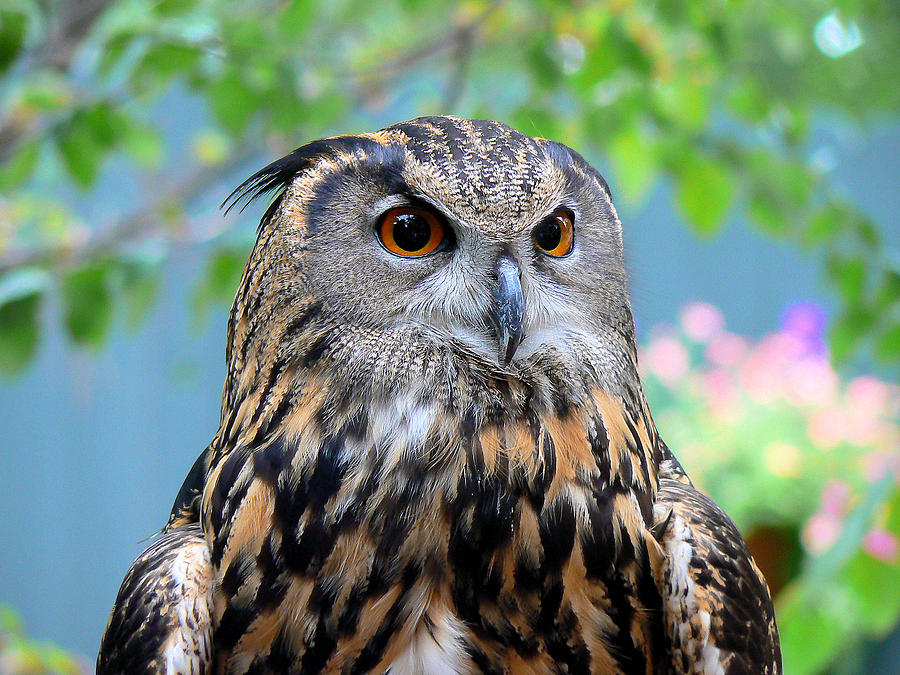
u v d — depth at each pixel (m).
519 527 3.81
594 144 4.16
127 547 7.74
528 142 3.85
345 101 4.14
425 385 3.82
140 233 4.18
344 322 3.83
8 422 7.50
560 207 3.84
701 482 5.88
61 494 7.63
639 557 3.82
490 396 3.82
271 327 3.83
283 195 3.85
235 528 3.81
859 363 6.86
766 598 3.84
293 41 4.14
